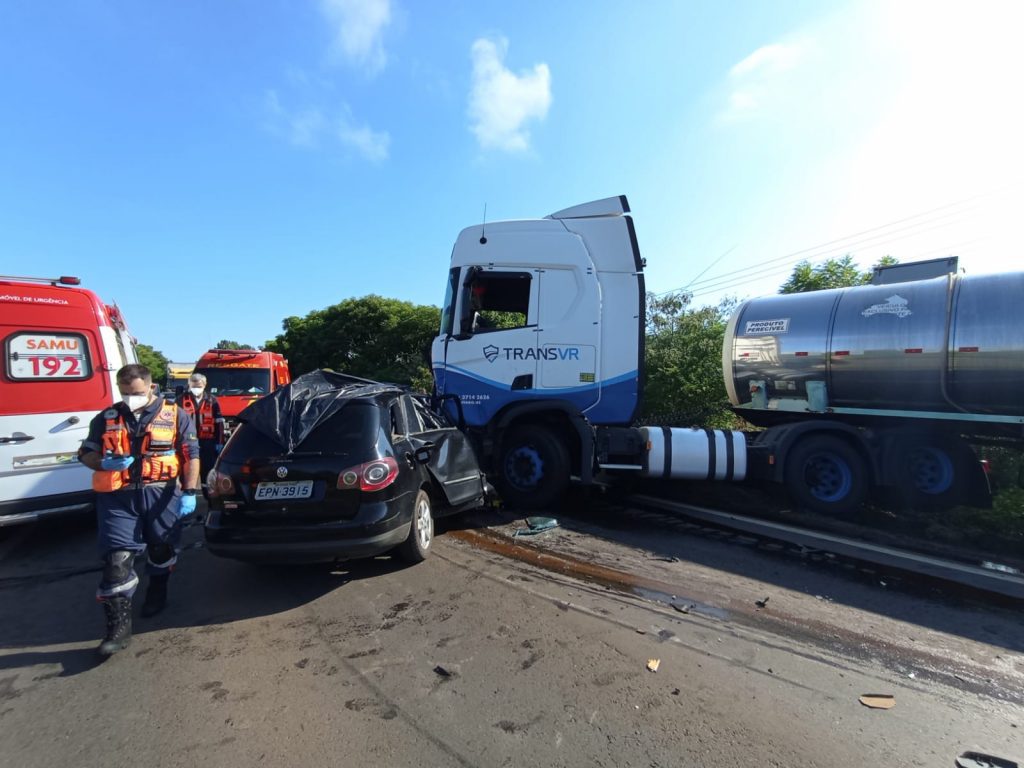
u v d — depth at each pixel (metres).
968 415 6.37
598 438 6.95
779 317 7.86
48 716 2.84
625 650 3.49
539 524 6.25
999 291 6.14
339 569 4.93
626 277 7.11
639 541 5.75
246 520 4.21
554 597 4.30
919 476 6.86
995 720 2.80
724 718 2.79
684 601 4.24
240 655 3.46
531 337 7.05
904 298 6.77
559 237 7.13
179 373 22.48
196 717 2.83
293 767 2.45
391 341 34.75
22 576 4.95
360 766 2.46
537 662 3.34
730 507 7.31
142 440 3.70
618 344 7.05
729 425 12.37
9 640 3.70
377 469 4.25
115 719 2.81
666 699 2.96
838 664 3.33
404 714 2.84
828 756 2.51
